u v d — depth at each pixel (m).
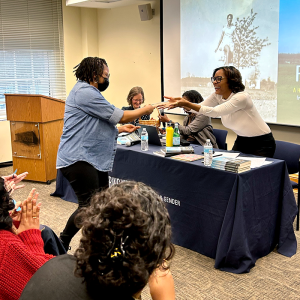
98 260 0.73
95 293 0.78
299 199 3.02
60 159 2.48
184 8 4.83
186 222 2.71
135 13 5.54
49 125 4.46
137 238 0.73
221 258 2.39
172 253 0.87
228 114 2.89
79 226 0.81
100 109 2.40
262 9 4.05
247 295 2.12
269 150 2.91
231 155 2.75
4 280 1.04
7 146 5.63
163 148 3.11
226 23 4.42
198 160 2.69
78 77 2.51
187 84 4.98
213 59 4.63
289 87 3.96
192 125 3.63
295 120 3.97
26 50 5.60
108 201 0.77
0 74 5.46
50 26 5.73
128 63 5.81
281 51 3.96
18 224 1.35
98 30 6.11
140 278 0.73
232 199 2.32
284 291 2.15
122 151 3.16
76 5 5.49
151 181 2.94
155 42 5.36
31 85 5.71
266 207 2.54
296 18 3.78
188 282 2.27
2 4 5.32
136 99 4.03
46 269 0.86
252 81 4.29
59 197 4.01
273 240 2.67
